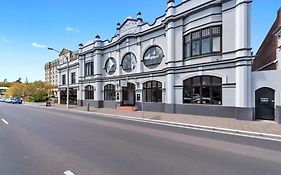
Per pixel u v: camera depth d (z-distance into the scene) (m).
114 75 31.28
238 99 16.58
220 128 12.71
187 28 20.69
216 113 18.12
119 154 7.52
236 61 16.86
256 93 16.38
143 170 5.99
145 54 26.16
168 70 21.84
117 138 10.25
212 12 18.64
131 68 28.17
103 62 33.78
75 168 6.17
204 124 14.25
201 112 19.17
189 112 20.11
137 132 11.94
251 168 6.16
